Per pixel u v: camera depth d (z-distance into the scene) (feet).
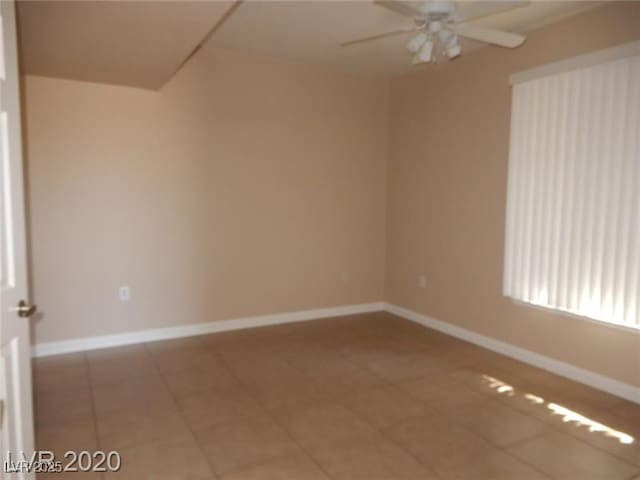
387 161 16.97
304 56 14.30
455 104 13.98
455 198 14.14
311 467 7.54
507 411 9.49
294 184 15.46
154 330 13.80
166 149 13.48
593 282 10.32
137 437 8.41
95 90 12.50
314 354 12.79
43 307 12.39
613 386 10.23
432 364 12.07
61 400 9.85
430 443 8.28
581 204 10.48
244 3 10.43
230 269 14.73
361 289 17.04
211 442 8.26
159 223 13.58
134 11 7.64
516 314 12.39
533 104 11.46
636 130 9.43
